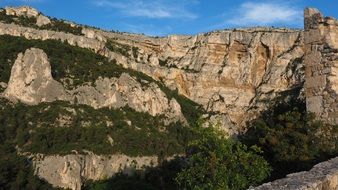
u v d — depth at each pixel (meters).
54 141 83.06
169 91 128.50
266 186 11.42
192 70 140.25
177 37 153.62
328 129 22.09
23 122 85.56
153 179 85.12
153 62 142.00
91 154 83.31
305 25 24.20
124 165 86.19
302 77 118.81
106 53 128.12
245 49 138.25
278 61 129.38
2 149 76.31
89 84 105.06
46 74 99.06
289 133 23.02
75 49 118.06
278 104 29.23
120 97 107.56
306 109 23.52
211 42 144.12
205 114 120.12
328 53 22.88
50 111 90.44
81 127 89.69
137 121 102.75
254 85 132.00
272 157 23.88
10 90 95.12
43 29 126.06
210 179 22.94
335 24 23.33
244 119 120.38
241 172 22.77
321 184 11.80
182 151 95.12
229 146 23.64
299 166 21.59
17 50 109.69
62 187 73.94
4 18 129.25
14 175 69.75
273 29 138.50
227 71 136.25
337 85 22.66
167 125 107.62
